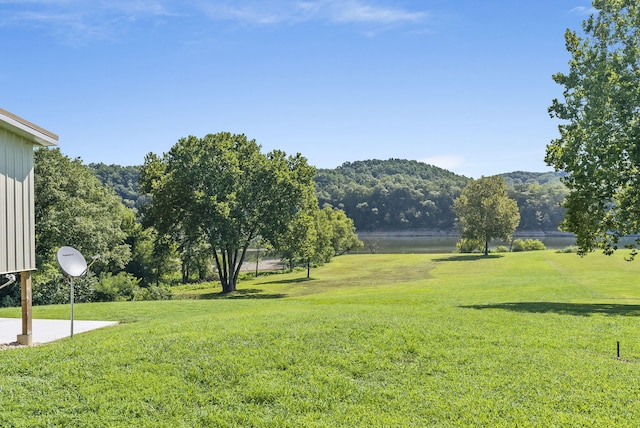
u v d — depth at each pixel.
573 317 15.97
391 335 11.83
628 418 7.51
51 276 33.31
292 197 39.62
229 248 40.12
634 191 20.50
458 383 8.98
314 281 50.78
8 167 11.26
